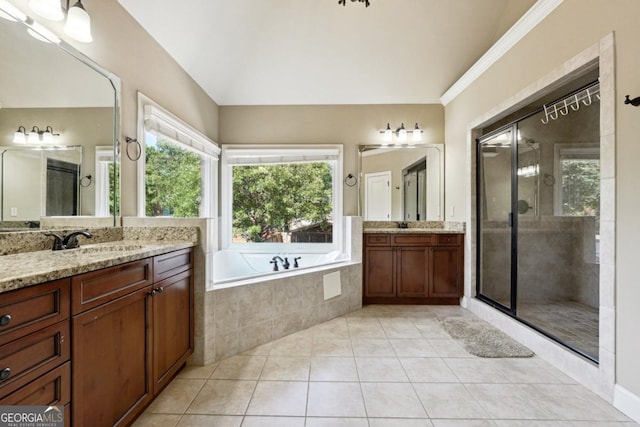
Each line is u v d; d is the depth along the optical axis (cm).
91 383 104
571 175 304
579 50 168
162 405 148
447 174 350
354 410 146
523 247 305
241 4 241
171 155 271
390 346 218
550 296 308
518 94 222
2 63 128
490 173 297
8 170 130
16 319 79
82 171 166
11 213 131
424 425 136
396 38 284
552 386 167
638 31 137
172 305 161
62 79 153
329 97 350
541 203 305
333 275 280
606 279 151
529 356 202
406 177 360
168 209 265
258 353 205
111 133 183
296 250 374
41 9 133
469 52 295
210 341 190
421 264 322
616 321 147
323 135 362
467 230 307
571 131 302
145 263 137
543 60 197
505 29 263
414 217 361
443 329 251
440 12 263
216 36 261
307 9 260
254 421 137
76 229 161
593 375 161
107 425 112
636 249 138
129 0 192
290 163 367
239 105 360
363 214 361
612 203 148
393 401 153
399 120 360
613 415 142
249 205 377
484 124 283
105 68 176
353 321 271
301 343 223
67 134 156
